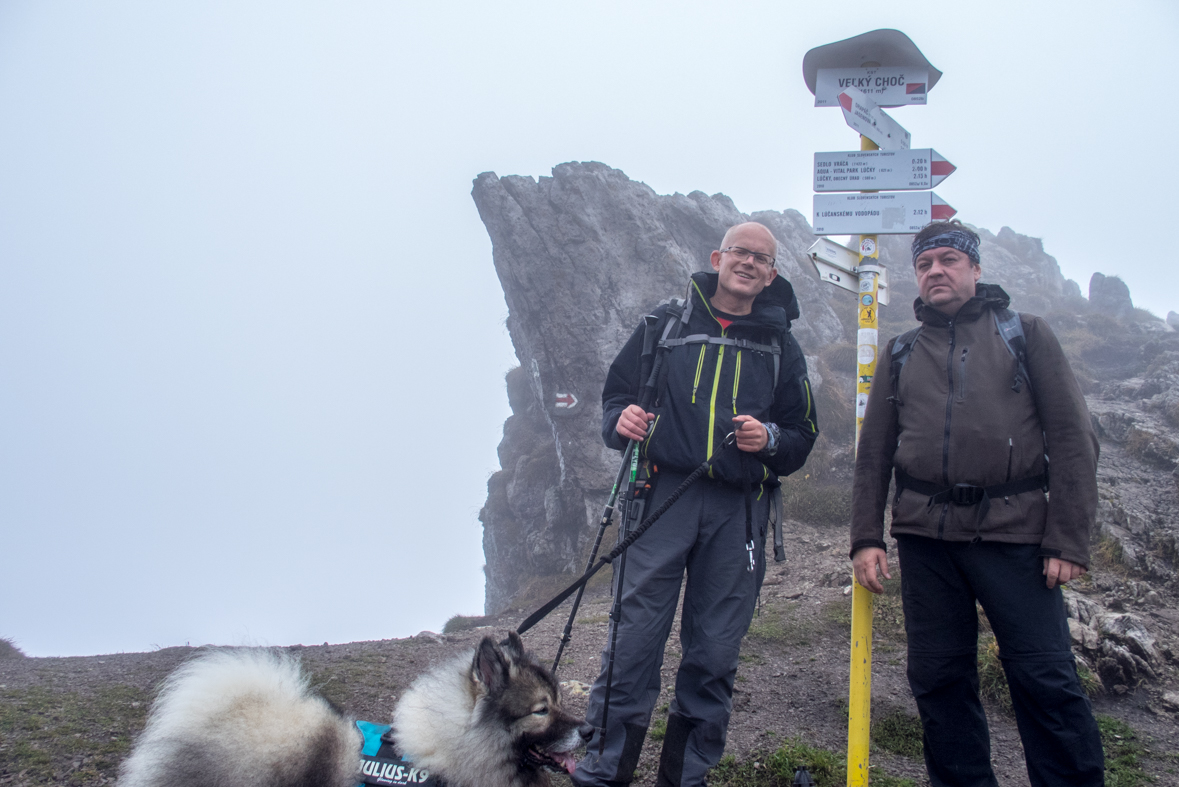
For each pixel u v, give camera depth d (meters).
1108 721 5.21
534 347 18.89
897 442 3.66
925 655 3.45
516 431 22.19
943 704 3.43
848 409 16.47
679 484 3.89
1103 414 12.75
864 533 3.58
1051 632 3.16
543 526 18.86
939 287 3.58
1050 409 3.27
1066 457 3.19
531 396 22.58
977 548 3.29
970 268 3.61
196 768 2.82
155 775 2.84
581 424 17.81
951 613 3.44
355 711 5.50
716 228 21.22
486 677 3.21
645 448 3.91
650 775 4.34
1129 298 29.23
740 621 3.80
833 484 14.08
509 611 13.34
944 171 3.95
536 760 3.27
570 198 19.48
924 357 3.59
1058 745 3.09
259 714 2.94
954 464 3.33
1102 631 6.21
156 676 6.10
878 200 3.96
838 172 4.02
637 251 19.28
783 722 5.29
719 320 4.10
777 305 4.26
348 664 6.55
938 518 3.36
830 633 7.15
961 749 3.39
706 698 3.73
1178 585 7.75
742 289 4.04
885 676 6.04
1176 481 9.93
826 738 5.04
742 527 3.88
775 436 3.83
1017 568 3.22
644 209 19.97
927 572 3.47
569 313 18.53
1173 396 13.03
